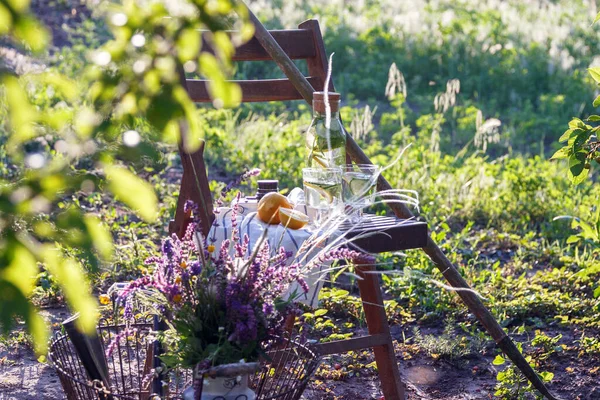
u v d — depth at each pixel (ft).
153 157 3.72
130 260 16.63
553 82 44.32
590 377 13.23
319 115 10.84
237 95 4.08
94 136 3.67
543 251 20.61
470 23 53.83
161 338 8.30
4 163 20.22
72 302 3.41
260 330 8.03
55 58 37.09
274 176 26.25
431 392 12.74
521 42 51.06
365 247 9.98
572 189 25.88
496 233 22.38
